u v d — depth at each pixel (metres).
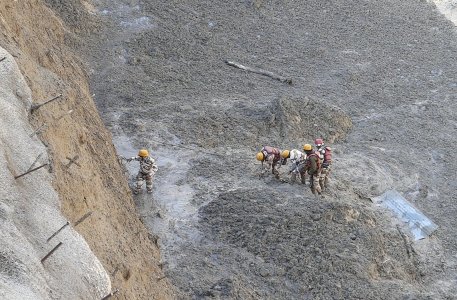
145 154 14.80
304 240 13.48
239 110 19.36
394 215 15.69
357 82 21.98
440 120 20.23
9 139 7.85
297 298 12.31
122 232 10.71
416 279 13.91
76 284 6.77
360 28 25.52
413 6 27.89
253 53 23.30
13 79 9.08
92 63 21.27
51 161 8.50
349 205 14.70
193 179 16.03
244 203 14.61
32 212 7.09
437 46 24.78
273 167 15.85
